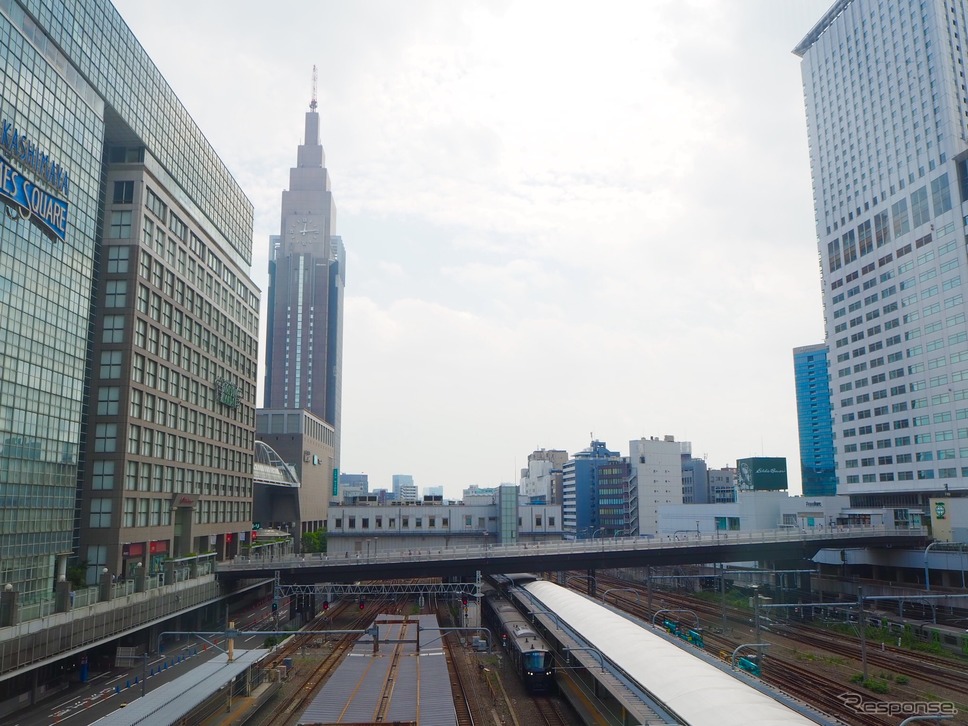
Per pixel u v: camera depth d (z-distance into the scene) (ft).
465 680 196.65
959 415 388.98
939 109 414.41
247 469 399.44
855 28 493.77
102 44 250.57
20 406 201.77
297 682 198.49
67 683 195.52
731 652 226.17
